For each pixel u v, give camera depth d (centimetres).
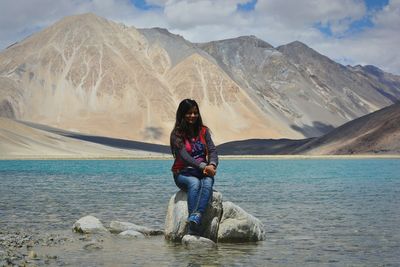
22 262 1027
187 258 1099
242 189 3303
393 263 1049
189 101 1278
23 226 1614
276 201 2477
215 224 1317
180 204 1339
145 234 1453
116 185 3700
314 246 1255
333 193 2973
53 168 7450
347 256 1125
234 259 1089
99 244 1271
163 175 5434
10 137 15100
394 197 2691
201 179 1288
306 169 7200
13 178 4772
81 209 2100
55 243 1284
